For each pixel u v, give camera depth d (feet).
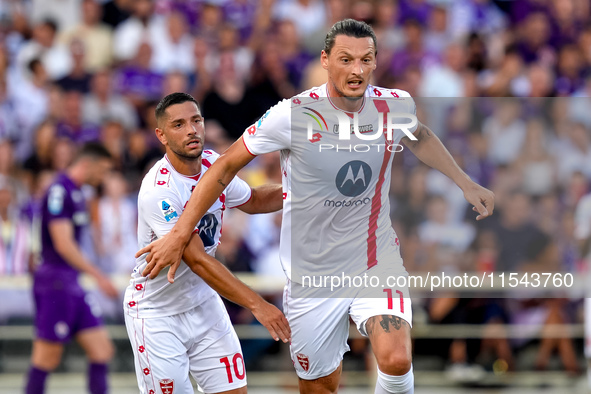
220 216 44.37
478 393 74.23
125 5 107.14
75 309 67.21
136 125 96.68
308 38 105.29
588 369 69.36
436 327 72.69
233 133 94.68
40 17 109.81
